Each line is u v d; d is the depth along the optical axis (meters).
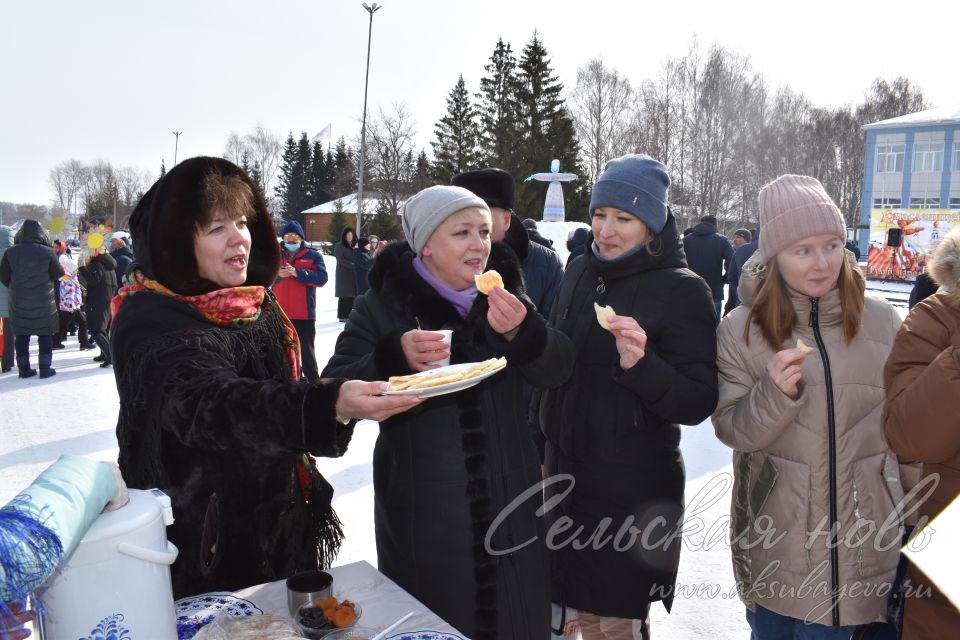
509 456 1.92
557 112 43.69
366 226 39.56
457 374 1.40
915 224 23.17
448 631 1.36
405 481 1.91
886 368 1.83
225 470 1.58
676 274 2.21
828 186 44.06
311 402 1.35
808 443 1.97
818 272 1.94
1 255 8.48
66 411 6.32
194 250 1.63
